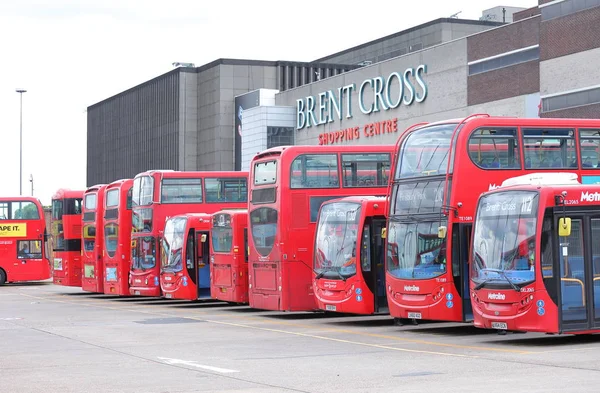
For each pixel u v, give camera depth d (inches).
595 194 861.2
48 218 2748.5
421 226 989.2
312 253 1211.2
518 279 844.0
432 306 968.3
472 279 890.7
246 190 1653.5
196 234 1536.7
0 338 983.6
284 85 3932.1
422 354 781.9
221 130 3875.5
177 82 4094.5
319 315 1305.4
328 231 1150.3
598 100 2005.4
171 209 1628.9
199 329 1077.1
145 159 4461.1
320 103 3132.4
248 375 658.2
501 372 650.8
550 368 668.7
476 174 965.8
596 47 2011.6
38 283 2605.8
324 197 1229.1
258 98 3526.1
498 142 983.0
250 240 1295.5
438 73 2551.7
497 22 3951.8
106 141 5000.0
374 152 1254.3
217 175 1640.0
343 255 1122.7
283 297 1211.2
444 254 959.0
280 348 852.6
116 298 1861.5
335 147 1240.8
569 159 1021.2
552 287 834.2
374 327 1092.5
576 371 647.8
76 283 2039.9
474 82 2417.6
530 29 2239.2
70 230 2044.8
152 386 608.7
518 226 854.5
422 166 1002.1
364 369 683.4
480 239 887.1
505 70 2314.2
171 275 1541.6
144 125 4478.3
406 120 2689.5
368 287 1106.1
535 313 832.3
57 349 865.5
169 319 1243.2
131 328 1099.3
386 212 1038.4
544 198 840.9
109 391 589.0
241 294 1369.3
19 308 1521.9
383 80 2797.7
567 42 2082.9
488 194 891.4
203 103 4018.2
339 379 629.3
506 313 852.0
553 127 1016.2
